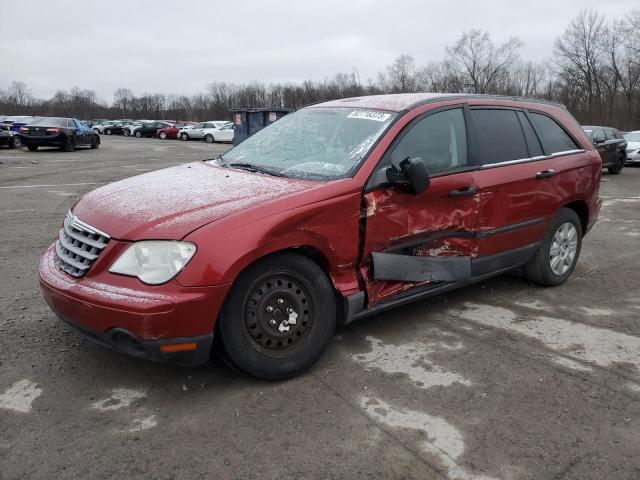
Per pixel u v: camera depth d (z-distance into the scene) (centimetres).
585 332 428
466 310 471
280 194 341
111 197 367
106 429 295
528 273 523
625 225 869
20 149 2673
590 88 5522
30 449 277
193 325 303
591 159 548
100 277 313
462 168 425
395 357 380
